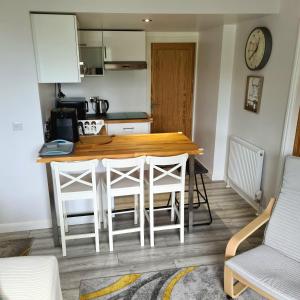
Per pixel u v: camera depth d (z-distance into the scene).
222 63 4.15
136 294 2.42
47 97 3.65
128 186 2.81
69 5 2.77
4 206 3.19
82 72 3.52
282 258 2.31
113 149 2.86
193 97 5.51
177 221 3.47
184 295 2.40
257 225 2.46
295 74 2.88
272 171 3.35
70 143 2.90
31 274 1.64
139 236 3.18
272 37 3.22
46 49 2.89
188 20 3.58
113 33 4.48
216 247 3.02
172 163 2.76
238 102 4.05
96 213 2.82
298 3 2.79
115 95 5.16
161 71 5.29
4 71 2.81
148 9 2.91
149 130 4.70
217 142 4.48
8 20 2.70
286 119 3.03
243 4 3.05
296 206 2.41
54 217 2.91
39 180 3.18
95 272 2.67
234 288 2.40
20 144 3.03
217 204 3.89
